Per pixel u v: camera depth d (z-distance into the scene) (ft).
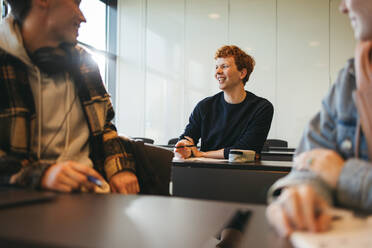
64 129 3.35
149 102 19.72
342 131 2.18
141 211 1.74
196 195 5.83
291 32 17.53
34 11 2.96
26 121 2.96
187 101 19.06
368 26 1.90
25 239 1.25
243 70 7.16
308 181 1.78
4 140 2.87
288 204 1.41
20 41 2.96
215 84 18.65
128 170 3.53
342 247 1.17
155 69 19.70
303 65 17.34
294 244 1.28
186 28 19.19
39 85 3.16
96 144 3.69
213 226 1.51
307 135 2.34
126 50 20.25
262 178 5.32
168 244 1.24
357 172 1.71
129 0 20.25
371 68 1.96
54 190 2.26
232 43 18.44
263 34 17.94
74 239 1.26
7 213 1.64
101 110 3.76
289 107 17.47
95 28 19.25
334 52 16.98
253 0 18.10
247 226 1.51
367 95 1.97
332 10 17.01
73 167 2.39
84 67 3.69
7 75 2.91
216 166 5.60
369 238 1.26
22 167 2.71
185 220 1.58
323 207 1.45
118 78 20.31
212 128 7.50
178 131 19.15
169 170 4.23
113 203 1.91
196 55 18.99
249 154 6.05
